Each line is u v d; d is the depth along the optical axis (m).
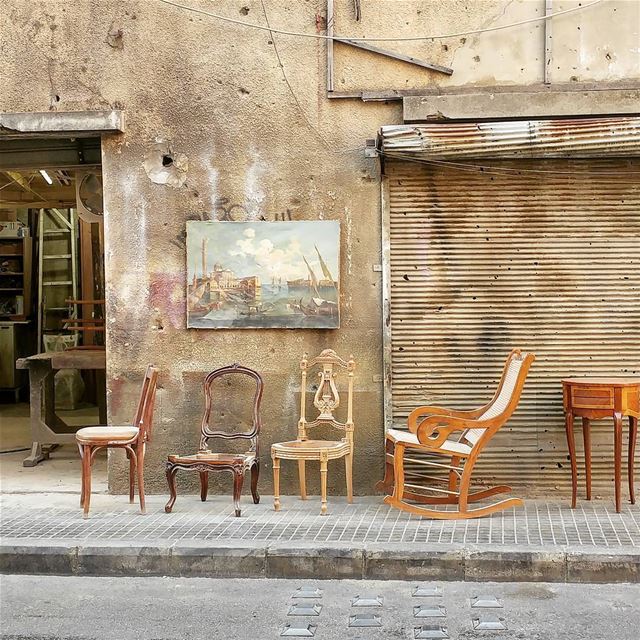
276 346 7.36
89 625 4.79
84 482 6.64
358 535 5.98
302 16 7.32
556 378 7.21
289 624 4.75
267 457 7.37
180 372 7.41
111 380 7.45
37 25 7.49
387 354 7.23
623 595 5.24
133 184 7.45
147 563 5.75
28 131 7.43
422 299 7.26
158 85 7.42
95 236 13.38
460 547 5.64
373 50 7.24
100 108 7.45
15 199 11.13
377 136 7.16
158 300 7.43
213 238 7.35
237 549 5.70
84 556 5.77
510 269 7.23
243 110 7.38
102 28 7.45
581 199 7.21
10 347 14.13
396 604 5.12
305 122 7.33
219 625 4.78
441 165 7.21
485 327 7.24
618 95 7.02
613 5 7.14
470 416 6.63
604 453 7.14
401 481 6.50
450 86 7.23
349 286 7.30
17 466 8.91
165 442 7.41
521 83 7.19
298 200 7.34
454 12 7.23
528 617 4.86
